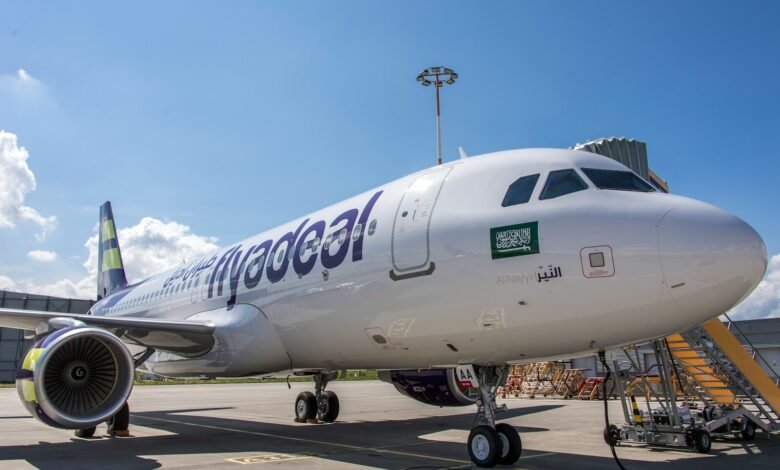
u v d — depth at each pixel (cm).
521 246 686
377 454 879
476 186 771
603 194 690
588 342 677
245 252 1253
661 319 628
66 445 1016
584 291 643
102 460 838
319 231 1011
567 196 698
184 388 3972
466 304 723
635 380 1217
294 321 1005
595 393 2270
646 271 616
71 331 830
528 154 777
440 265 752
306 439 1080
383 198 909
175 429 1281
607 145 1374
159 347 1252
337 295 905
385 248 832
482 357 765
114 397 856
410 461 808
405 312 792
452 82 2388
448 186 805
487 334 723
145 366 1538
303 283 985
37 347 821
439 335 767
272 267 1091
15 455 896
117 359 863
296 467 759
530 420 1425
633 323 638
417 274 777
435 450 924
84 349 868
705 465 780
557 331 675
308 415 1412
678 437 936
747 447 965
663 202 661
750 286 616
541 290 665
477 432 761
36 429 1339
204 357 1220
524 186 729
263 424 1388
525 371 2647
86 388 863
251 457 852
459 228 746
